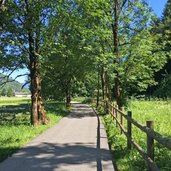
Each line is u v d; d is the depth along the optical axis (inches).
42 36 804.0
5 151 460.1
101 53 1109.7
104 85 1572.3
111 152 460.4
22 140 559.2
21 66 874.1
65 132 700.7
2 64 855.1
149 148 271.9
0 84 860.0
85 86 3221.0
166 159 343.0
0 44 807.7
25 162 400.2
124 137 526.6
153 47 1192.8
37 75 850.8
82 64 1322.6
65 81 1738.4
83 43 1085.1
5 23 756.6
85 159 415.5
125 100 1315.2
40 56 789.9
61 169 362.6
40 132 700.0
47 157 430.0
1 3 546.0
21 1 757.3
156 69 1226.0
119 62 1126.4
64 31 895.1
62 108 1604.3
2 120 913.5
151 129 269.3
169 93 2112.5
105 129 749.9
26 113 1210.6
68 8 786.8
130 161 363.3
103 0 830.5
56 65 1304.1
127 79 1179.3
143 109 1253.7
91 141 564.7
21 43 789.9
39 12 763.4
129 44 1149.1
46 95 1840.6
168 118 826.2
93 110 1672.0
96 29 974.4
